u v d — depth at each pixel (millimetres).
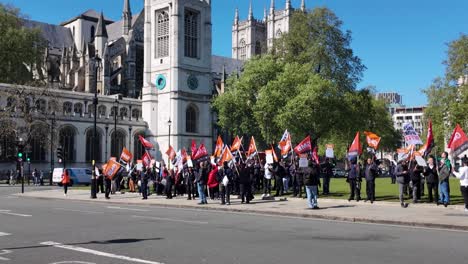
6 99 86125
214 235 18016
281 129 72188
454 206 28625
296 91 70750
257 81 77500
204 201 32812
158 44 110062
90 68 115625
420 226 21328
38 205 33125
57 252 14445
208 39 113938
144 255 13914
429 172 30656
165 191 41875
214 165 34438
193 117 110375
